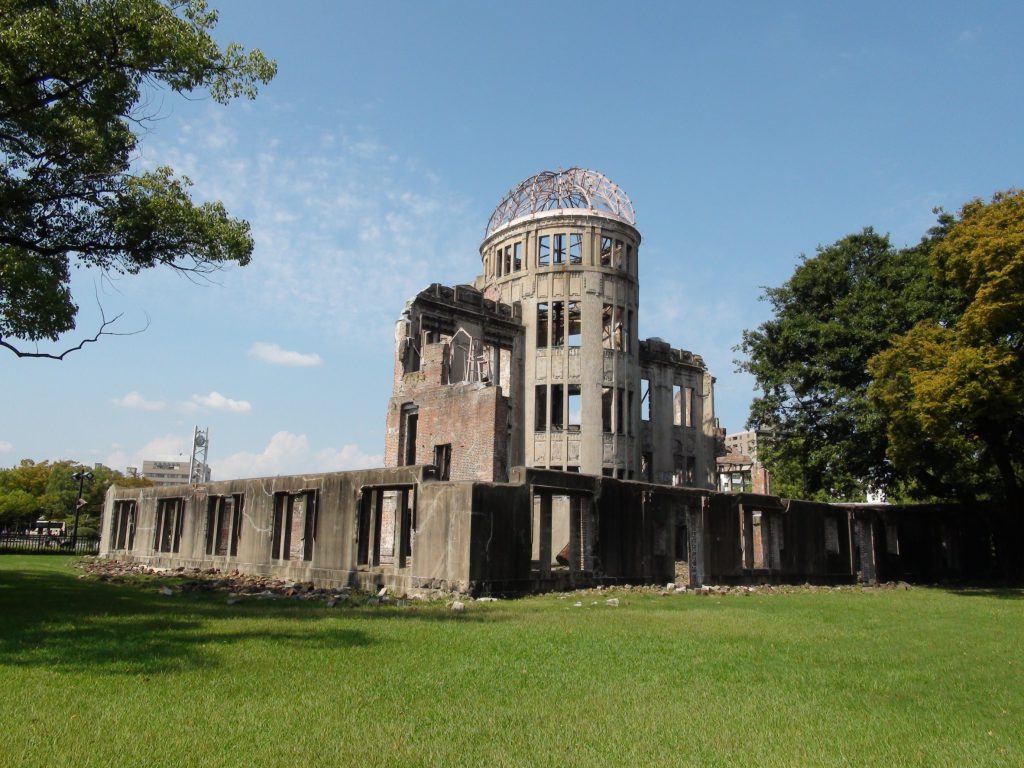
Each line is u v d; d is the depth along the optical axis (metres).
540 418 39.94
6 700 7.21
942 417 24.75
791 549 29.31
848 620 16.19
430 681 8.51
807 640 12.79
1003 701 8.49
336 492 23.75
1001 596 24.84
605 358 39.94
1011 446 29.64
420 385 32.22
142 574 26.55
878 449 32.66
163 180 16.69
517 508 20.55
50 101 15.32
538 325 40.94
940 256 28.94
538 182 43.47
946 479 33.50
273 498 26.56
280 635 11.41
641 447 42.72
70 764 5.53
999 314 24.17
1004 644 13.16
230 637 11.11
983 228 25.75
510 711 7.36
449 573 19.59
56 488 74.50
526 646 11.03
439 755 5.95
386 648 10.50
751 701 8.09
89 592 18.06
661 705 7.79
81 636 10.89
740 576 26.86
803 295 36.22
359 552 22.55
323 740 6.24
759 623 15.01
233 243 16.92
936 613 18.34
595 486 22.84
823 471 35.09
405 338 34.62
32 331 15.68
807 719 7.43
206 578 24.66
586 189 42.50
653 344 45.66
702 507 26.06
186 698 7.42
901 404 27.00
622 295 41.25
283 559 26.05
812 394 34.62
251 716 6.85
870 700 8.35
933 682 9.47
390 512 30.05
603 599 19.48
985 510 32.94
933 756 6.33
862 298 33.59
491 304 39.41
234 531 28.83
